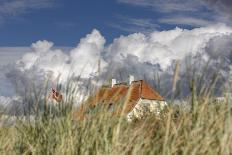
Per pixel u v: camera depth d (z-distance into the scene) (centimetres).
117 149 531
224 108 515
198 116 503
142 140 538
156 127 594
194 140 477
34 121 675
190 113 532
